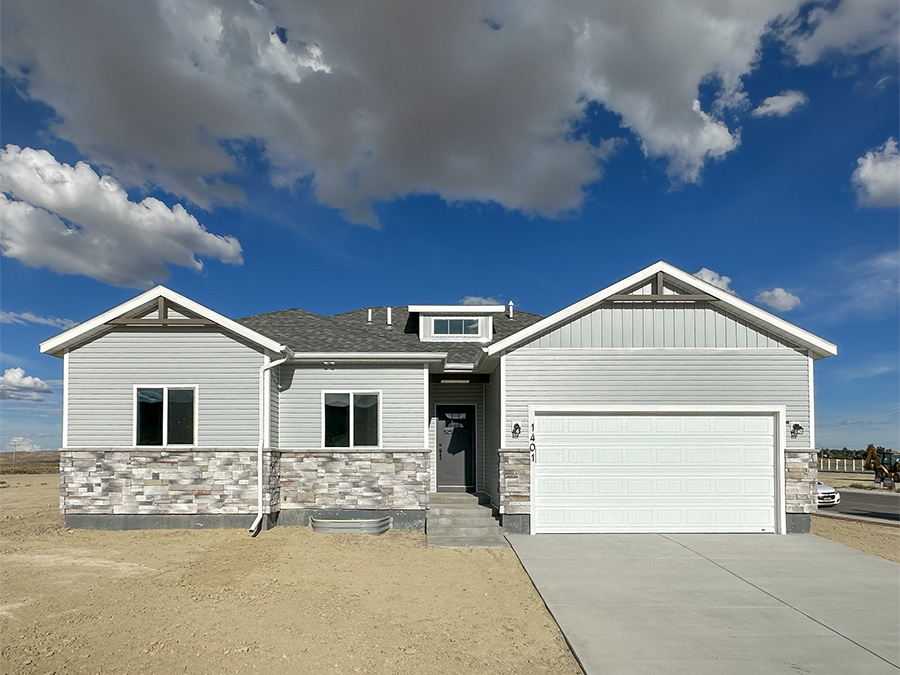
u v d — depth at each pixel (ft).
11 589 25.82
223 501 40.16
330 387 43.68
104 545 35.40
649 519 40.37
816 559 33.09
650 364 41.22
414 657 19.10
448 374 51.37
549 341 41.34
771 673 18.20
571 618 23.08
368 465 42.73
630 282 41.24
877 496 79.92
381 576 29.12
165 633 20.43
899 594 26.53
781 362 41.24
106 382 40.88
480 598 26.05
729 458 40.81
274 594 25.14
